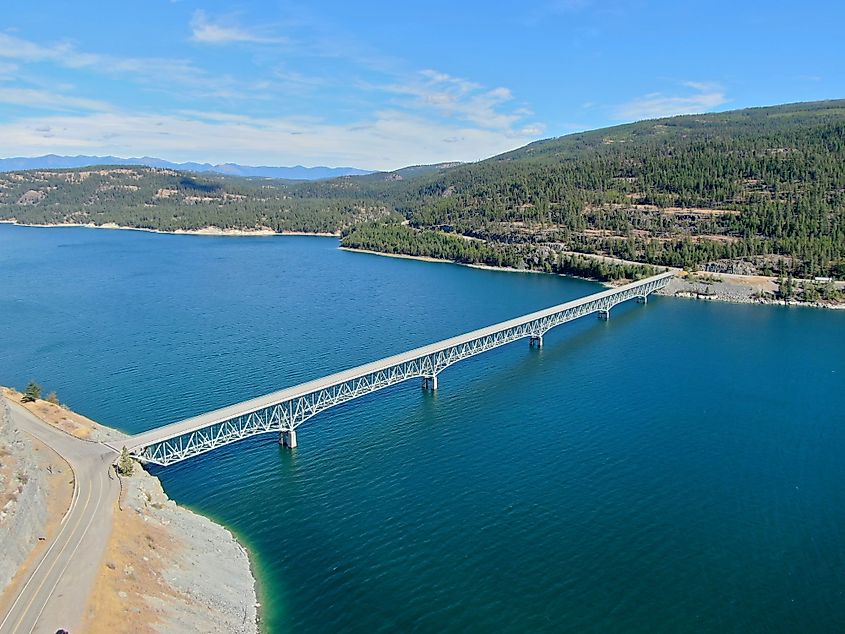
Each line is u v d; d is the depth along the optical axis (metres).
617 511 95.81
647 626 71.56
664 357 180.75
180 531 82.81
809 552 85.88
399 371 148.62
